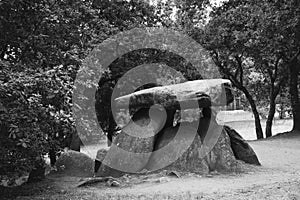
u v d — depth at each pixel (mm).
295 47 18047
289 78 21188
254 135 29141
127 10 16297
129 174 9969
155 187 8289
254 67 23141
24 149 6988
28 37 8195
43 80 6645
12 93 6363
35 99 6496
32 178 9828
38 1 8195
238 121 37281
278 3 16719
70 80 7988
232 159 10109
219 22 19781
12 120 6223
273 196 6758
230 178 9141
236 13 19250
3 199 7730
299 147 15961
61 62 8625
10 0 7543
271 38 17266
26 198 7672
